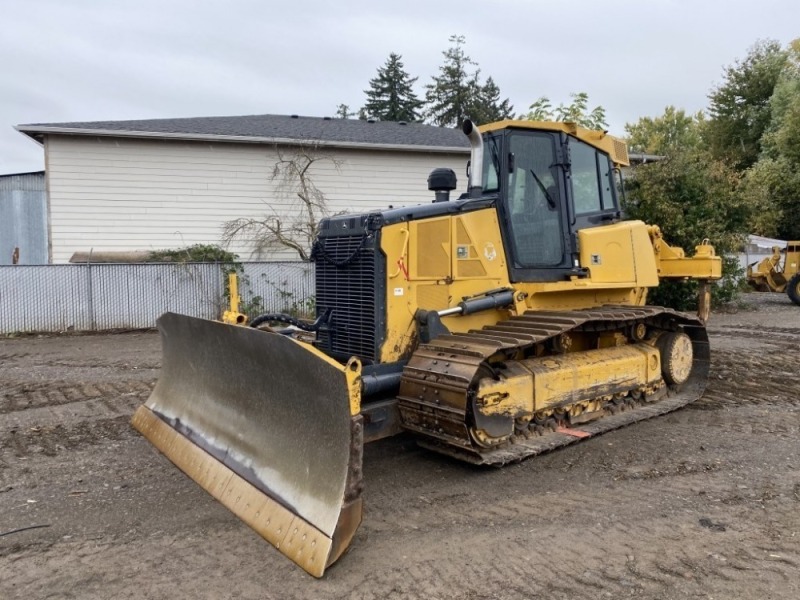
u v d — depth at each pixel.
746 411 7.00
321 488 3.74
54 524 4.29
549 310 6.12
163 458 5.63
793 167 30.23
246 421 4.61
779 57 40.06
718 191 15.95
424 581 3.52
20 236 18.59
